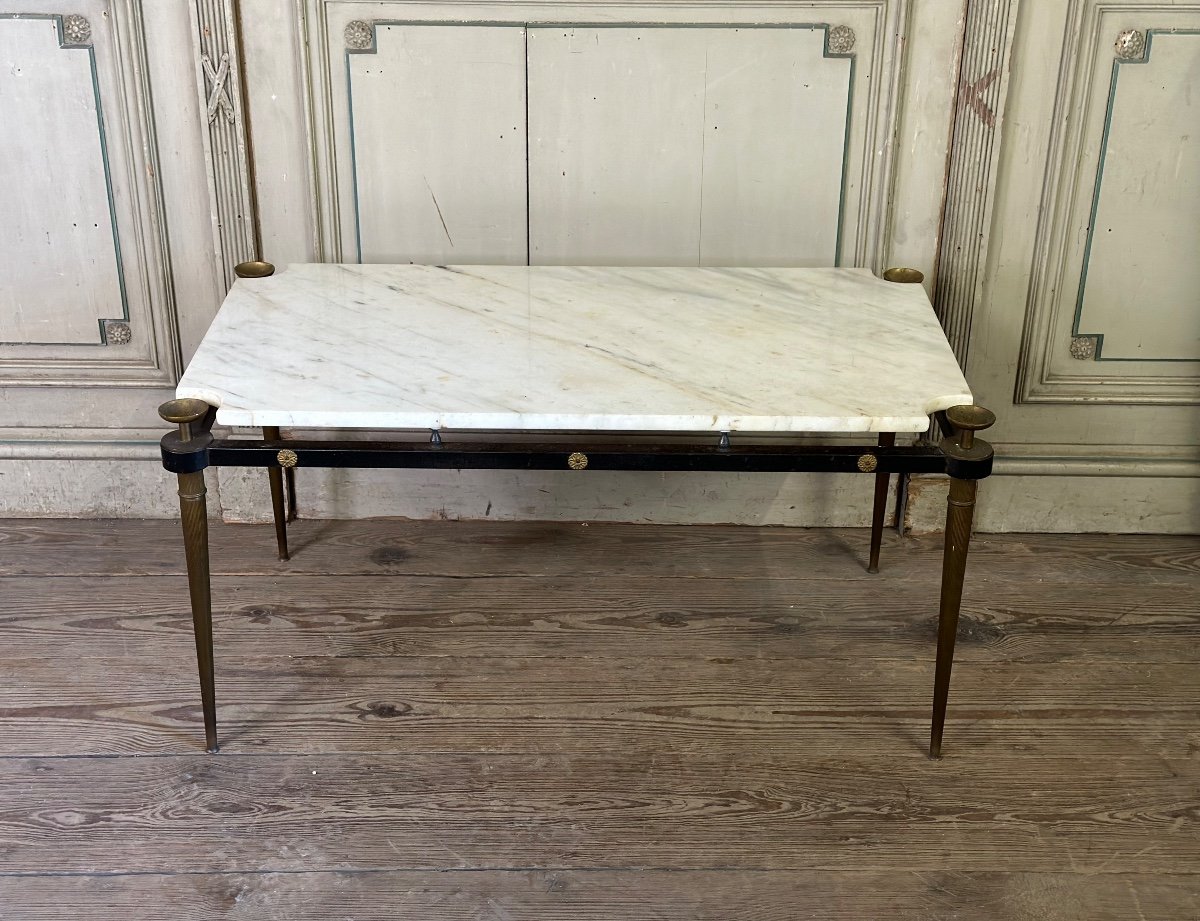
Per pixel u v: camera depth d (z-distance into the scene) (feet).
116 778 7.48
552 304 8.37
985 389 10.12
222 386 6.96
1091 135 9.25
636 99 9.20
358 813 7.24
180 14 8.91
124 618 9.09
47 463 10.29
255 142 9.30
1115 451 10.30
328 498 10.47
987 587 9.70
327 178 9.41
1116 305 9.82
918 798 7.44
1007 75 8.97
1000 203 9.48
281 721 8.02
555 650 8.80
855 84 9.14
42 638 8.84
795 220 9.59
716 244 9.68
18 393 10.11
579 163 9.41
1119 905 6.66
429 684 8.41
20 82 9.10
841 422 6.72
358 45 9.03
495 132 9.30
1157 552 10.28
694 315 8.20
